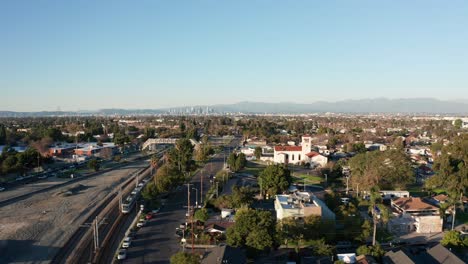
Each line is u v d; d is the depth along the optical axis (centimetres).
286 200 6931
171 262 4666
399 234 6412
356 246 5750
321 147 16212
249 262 5078
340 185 9975
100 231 6397
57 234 6225
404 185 9050
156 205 7806
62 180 10894
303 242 5631
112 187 9938
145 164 14012
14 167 11069
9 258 5228
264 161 14525
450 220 7088
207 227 6319
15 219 7038
